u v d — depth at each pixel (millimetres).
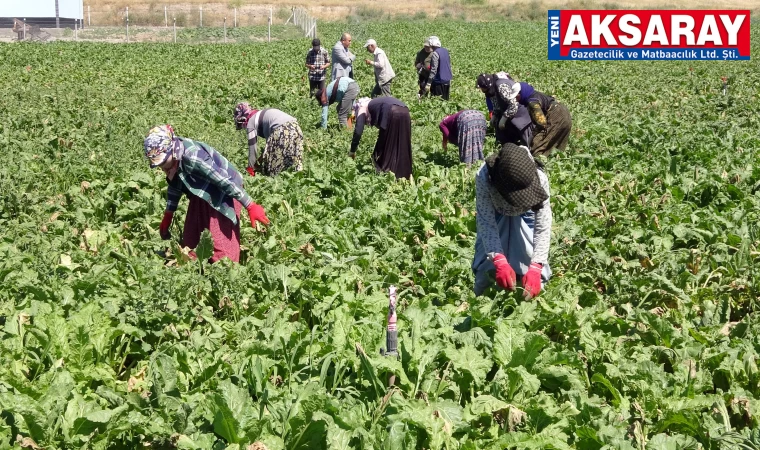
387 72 17094
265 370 4395
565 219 7934
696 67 28859
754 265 6477
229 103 17016
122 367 4840
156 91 18484
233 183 6238
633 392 4379
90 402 3947
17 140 11648
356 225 7766
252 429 3725
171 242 6402
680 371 4500
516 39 44438
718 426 3973
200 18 56406
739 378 4578
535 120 9953
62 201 8266
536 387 4152
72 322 4672
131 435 3830
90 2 68312
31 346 4598
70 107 15203
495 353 4496
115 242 7012
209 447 3693
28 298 5305
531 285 4867
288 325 4941
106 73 23281
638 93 19641
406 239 7559
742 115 15984
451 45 39406
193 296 5555
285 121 9648
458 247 6953
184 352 4602
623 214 8211
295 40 39938
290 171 9758
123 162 10188
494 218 4902
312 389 4004
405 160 10250
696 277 6262
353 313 5289
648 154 11680
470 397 4359
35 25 49188
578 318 5082
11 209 7961
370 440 3703
